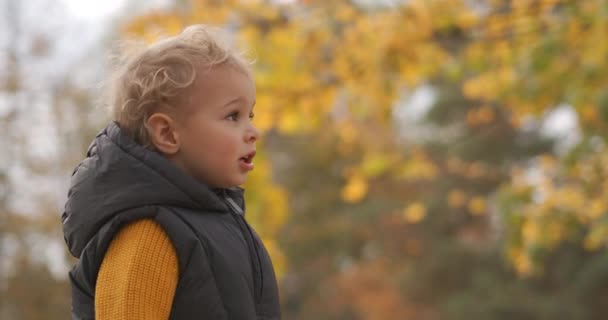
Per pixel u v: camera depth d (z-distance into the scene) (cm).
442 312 3231
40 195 1733
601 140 1032
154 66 263
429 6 934
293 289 3778
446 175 3375
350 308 3584
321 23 946
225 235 261
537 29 915
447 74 973
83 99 1797
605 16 827
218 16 924
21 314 1677
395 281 3428
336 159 3709
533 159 3259
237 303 255
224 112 264
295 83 936
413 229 3519
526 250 1066
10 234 1661
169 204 255
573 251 3091
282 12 951
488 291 3125
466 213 3428
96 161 261
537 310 3016
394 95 977
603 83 914
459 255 3319
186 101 262
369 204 3572
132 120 264
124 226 254
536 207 1071
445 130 3506
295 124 966
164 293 248
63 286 1691
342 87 975
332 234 3625
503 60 955
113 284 248
